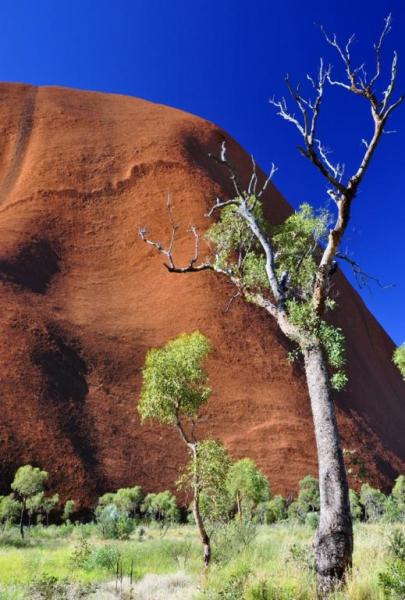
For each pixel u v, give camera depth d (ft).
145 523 148.87
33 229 303.07
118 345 243.40
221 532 40.57
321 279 24.88
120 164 374.43
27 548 70.59
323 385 22.91
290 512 142.20
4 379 189.37
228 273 32.94
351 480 190.39
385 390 335.26
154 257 305.53
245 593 18.15
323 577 19.03
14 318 221.87
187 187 345.92
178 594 24.58
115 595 27.94
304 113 24.56
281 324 26.66
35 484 129.18
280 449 202.59
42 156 370.12
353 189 24.16
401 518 43.70
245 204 31.24
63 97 472.85
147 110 474.49
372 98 23.75
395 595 14.15
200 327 260.01
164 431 203.31
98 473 171.53
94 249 310.65
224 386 234.58
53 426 179.42
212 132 451.53
